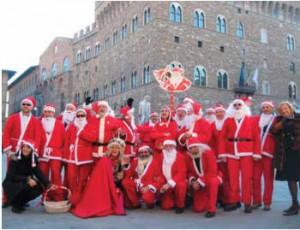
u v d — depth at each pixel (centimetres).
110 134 787
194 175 756
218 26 3869
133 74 3769
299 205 762
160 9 3453
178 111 888
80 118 815
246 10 4109
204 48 3700
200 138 776
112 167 746
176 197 729
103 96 4484
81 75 5197
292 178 691
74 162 773
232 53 3909
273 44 4284
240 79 3891
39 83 6706
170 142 750
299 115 704
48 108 822
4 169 1415
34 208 773
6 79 4278
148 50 3478
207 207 712
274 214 721
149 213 725
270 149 761
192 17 3666
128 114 948
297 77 4462
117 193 725
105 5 4466
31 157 731
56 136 812
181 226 610
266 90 4138
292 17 4519
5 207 770
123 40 4031
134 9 3816
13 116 788
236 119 764
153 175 770
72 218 670
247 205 736
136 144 927
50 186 745
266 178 765
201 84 3634
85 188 736
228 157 763
